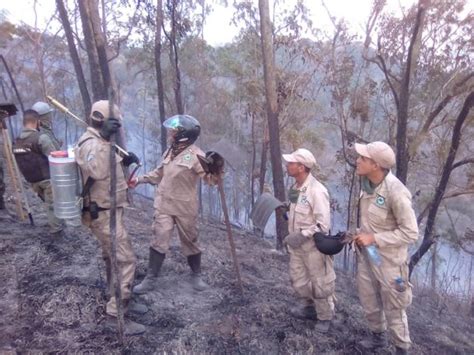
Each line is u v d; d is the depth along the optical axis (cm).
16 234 570
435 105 1168
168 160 439
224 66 1509
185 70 1633
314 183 418
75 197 365
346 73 1120
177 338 402
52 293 435
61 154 366
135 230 710
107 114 356
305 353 424
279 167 795
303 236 414
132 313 423
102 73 809
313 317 469
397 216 367
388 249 377
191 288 495
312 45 1190
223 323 438
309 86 1288
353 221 409
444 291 1052
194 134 434
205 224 1076
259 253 774
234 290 510
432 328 650
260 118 1431
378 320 424
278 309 481
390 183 369
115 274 350
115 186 333
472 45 1070
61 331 388
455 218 1662
